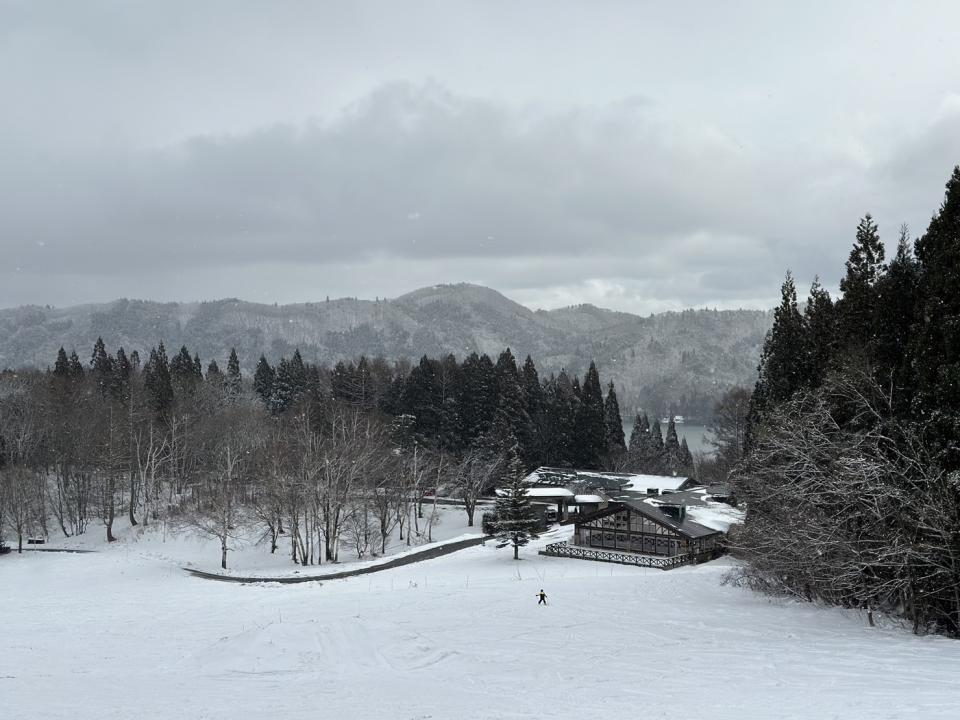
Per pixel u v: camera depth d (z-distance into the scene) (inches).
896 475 1264.8
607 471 3922.2
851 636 1182.3
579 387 4808.1
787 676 880.3
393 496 3031.5
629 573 2145.7
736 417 4195.4
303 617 1518.2
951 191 1385.3
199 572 2381.9
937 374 1284.4
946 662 938.7
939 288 1321.4
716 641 1153.4
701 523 2662.4
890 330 1533.0
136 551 2746.1
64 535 3088.1
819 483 1312.7
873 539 1279.5
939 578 1196.5
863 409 1445.6
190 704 830.5
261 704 823.7
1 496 2928.2
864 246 1672.0
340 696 866.8
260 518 2854.3
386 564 2422.5
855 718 637.9
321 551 2689.5
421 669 1026.7
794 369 1920.5
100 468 3171.8
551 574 2142.0
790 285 1968.5
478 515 3405.5
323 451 2817.4
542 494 3287.4
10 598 2028.8
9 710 804.0
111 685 965.2
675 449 5502.0
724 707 728.3
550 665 1021.2
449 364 5177.2
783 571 1560.0
